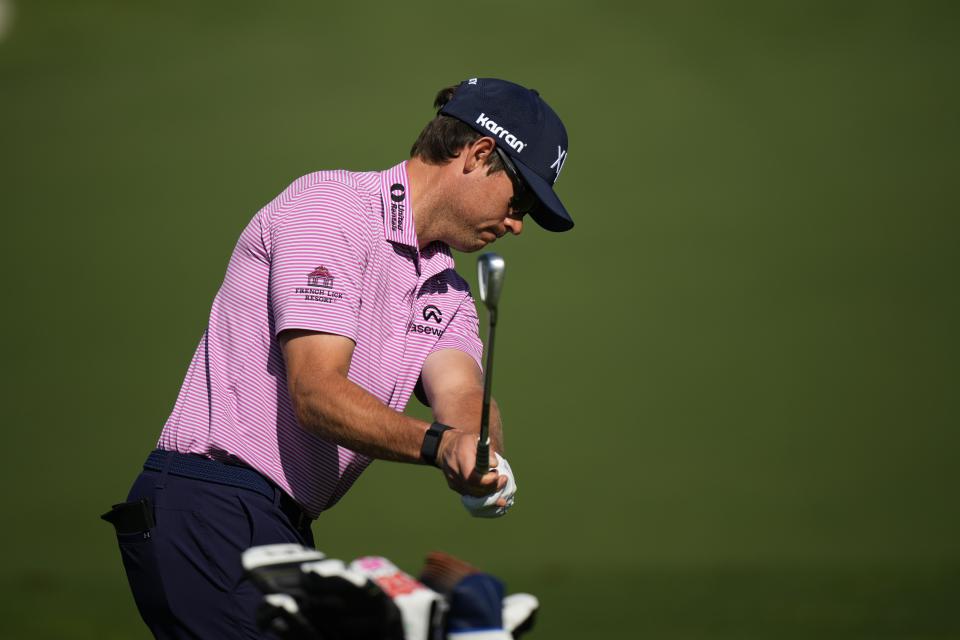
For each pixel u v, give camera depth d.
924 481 32.94
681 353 36.53
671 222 39.47
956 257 37.94
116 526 8.05
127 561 8.01
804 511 31.64
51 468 34.62
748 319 37.00
